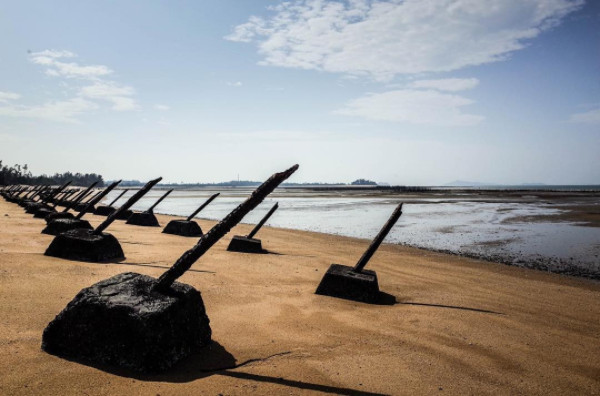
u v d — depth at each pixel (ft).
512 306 14.96
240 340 9.34
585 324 13.10
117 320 7.28
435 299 15.46
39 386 6.24
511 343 10.67
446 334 11.05
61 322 7.56
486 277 20.92
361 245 32.99
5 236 22.86
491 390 7.74
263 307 12.46
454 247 32.68
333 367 8.19
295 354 8.72
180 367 7.51
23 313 9.54
